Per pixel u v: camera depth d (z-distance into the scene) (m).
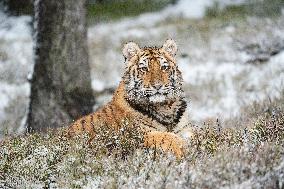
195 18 37.31
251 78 21.72
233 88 20.59
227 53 27.05
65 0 14.93
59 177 7.25
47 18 14.91
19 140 8.74
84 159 7.49
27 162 7.66
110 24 37.62
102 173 7.17
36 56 15.13
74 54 15.13
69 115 15.12
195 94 20.19
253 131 8.45
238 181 6.18
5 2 39.00
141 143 7.96
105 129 8.25
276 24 29.83
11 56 29.23
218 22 34.78
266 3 37.47
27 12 38.56
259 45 25.38
